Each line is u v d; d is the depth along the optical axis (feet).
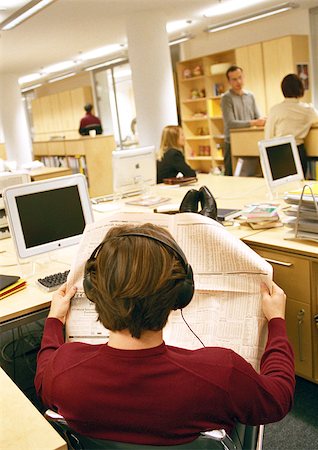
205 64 26.50
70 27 21.63
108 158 23.24
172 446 3.02
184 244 4.95
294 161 10.98
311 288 7.09
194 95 27.78
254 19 22.35
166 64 20.51
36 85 44.24
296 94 14.10
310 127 14.47
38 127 45.47
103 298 2.87
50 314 4.69
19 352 9.82
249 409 3.10
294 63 22.20
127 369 2.94
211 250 4.90
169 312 2.95
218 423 3.05
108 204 12.26
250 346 4.58
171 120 20.80
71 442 3.34
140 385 2.93
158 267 2.85
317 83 23.36
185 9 20.86
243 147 17.63
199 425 2.99
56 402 3.17
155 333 2.97
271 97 23.54
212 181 14.05
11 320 6.16
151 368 2.93
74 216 7.70
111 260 2.87
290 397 3.41
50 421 3.39
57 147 25.36
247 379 3.07
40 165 21.77
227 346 4.63
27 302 6.39
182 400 2.91
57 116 41.65
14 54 27.09
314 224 7.23
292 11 23.54
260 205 9.32
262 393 3.16
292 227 7.58
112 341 3.04
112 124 36.55
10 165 19.29
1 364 9.37
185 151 28.96
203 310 4.84
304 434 6.76
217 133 27.37
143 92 20.47
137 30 20.15
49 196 7.45
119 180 12.77
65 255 8.43
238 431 3.63
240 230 8.45
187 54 30.40
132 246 2.88
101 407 2.99
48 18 19.34
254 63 23.94
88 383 3.01
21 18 17.43
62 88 43.39
